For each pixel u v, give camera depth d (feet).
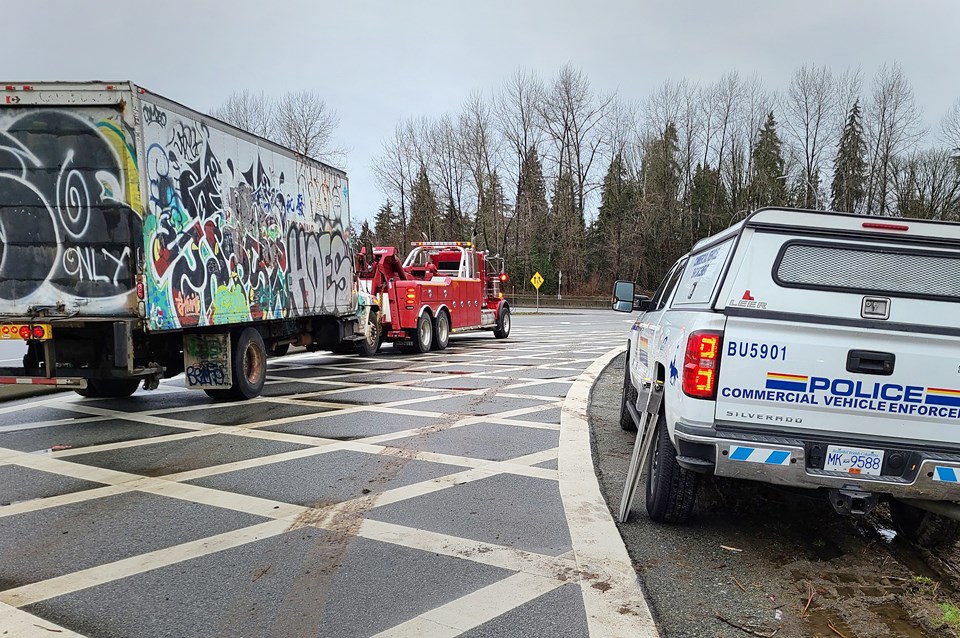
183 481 16.62
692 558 12.44
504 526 13.67
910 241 11.60
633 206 185.78
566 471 17.67
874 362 11.39
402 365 41.32
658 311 19.42
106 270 21.33
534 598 10.52
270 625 9.64
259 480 16.72
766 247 11.97
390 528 13.52
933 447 11.36
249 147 27.66
